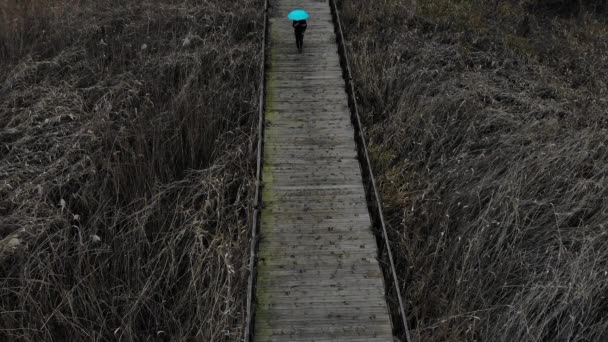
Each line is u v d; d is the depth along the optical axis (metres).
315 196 7.20
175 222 7.26
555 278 6.08
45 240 6.46
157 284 6.41
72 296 6.15
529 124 8.53
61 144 7.92
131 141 8.41
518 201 6.96
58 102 8.77
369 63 10.16
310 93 9.16
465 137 8.49
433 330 5.96
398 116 8.77
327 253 6.41
